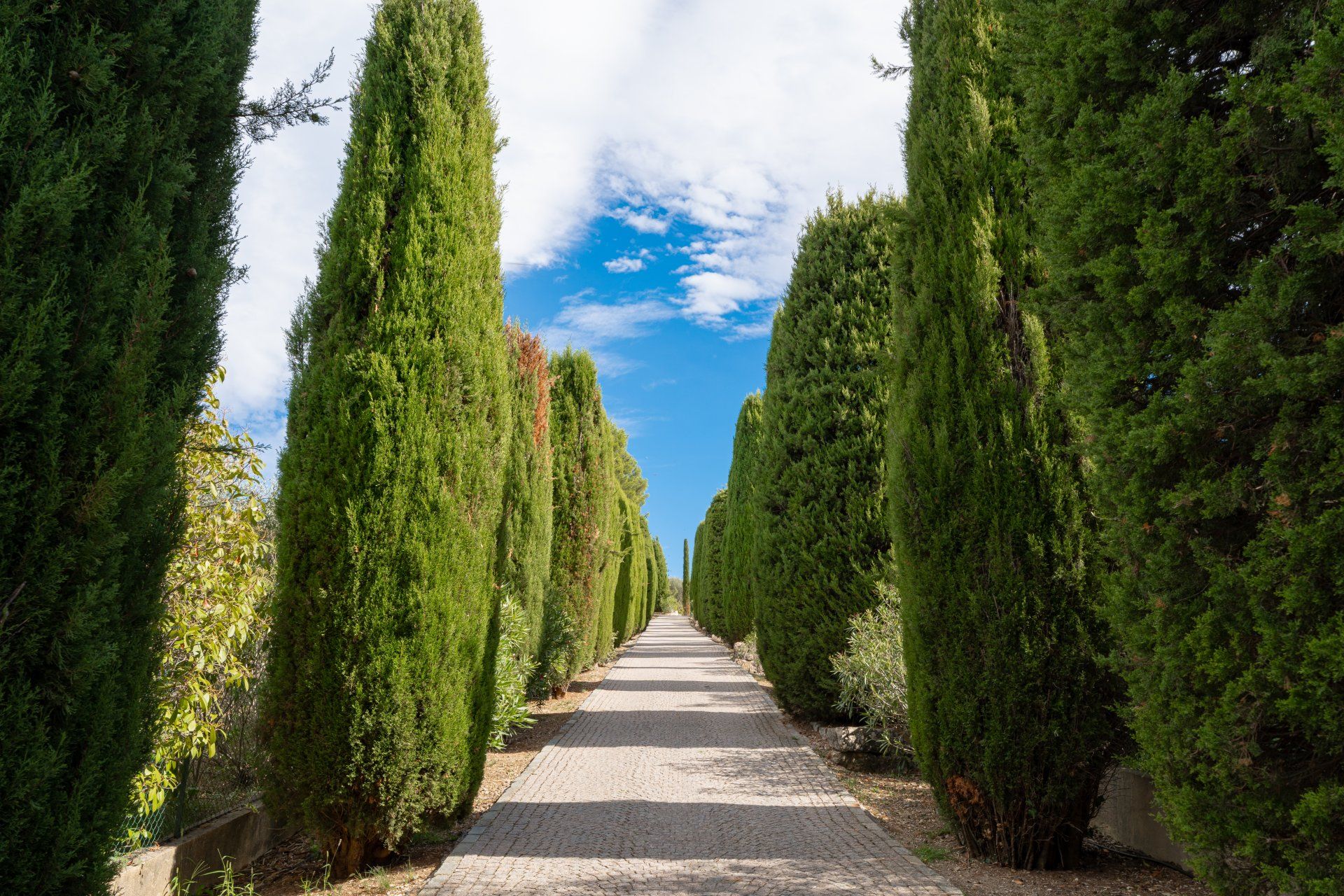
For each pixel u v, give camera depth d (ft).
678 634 129.49
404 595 16.24
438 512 16.85
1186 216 9.31
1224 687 8.82
